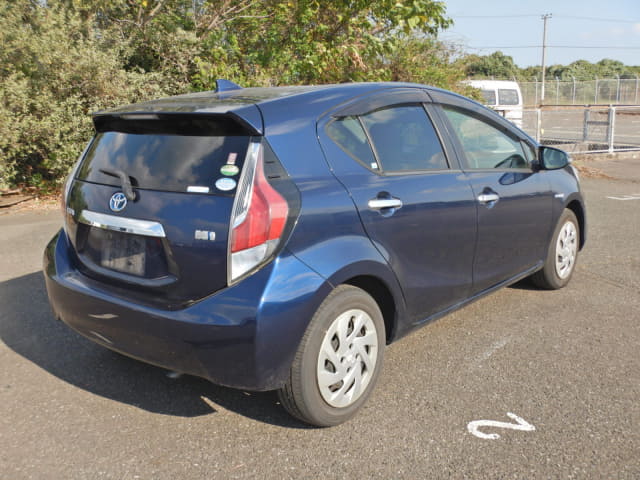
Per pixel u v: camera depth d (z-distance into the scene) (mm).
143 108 2887
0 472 2498
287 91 3029
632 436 2752
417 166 3268
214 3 11266
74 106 9539
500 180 3832
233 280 2432
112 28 10578
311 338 2598
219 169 2533
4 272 5395
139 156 2811
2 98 8758
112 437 2766
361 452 2643
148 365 3529
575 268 5543
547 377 3346
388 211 2955
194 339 2443
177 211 2549
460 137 3664
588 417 2918
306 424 2879
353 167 2887
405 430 2816
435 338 3918
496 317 4293
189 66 11156
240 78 10469
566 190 4621
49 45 9188
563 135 19688
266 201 2449
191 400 3115
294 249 2520
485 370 3441
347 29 10945
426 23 10805
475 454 2621
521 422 2879
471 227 3523
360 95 3127
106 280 2814
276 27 11266
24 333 3990
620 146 16922
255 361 2430
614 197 9852
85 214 2916
